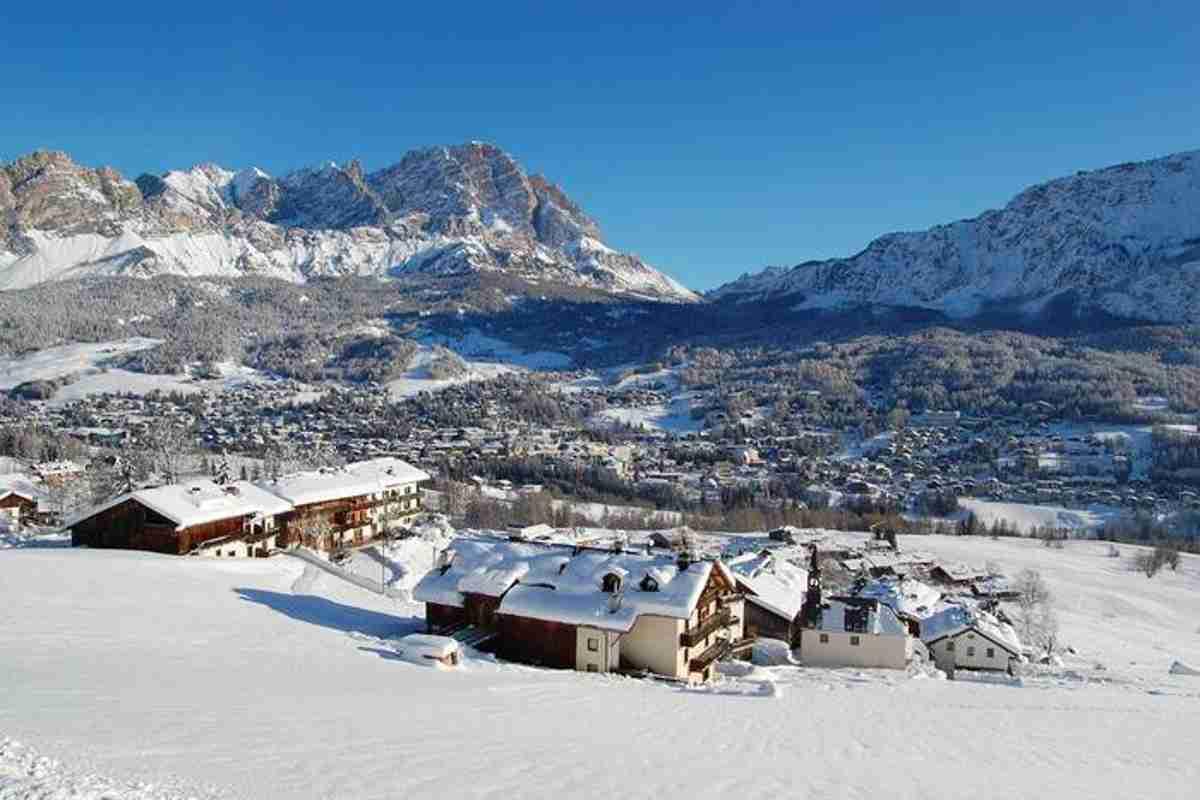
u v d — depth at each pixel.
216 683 27.83
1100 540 165.12
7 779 13.20
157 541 70.12
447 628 53.81
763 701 40.38
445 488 165.25
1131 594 122.75
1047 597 101.44
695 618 54.31
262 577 64.38
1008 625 85.38
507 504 154.12
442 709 27.27
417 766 18.28
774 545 127.56
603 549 57.22
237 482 84.19
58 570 52.97
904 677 59.97
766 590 75.50
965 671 72.19
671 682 47.84
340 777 16.61
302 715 23.03
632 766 21.03
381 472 104.56
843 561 123.44
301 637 42.88
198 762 16.50
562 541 108.38
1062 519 189.25
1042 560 139.62
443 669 39.75
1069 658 83.38
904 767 25.61
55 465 140.50
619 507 174.62
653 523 153.00
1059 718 41.16
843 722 34.84
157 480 111.62
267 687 28.12
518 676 41.50
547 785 17.97
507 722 26.11
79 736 17.66
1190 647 97.19
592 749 22.83
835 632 68.75
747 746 26.69
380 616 57.22
